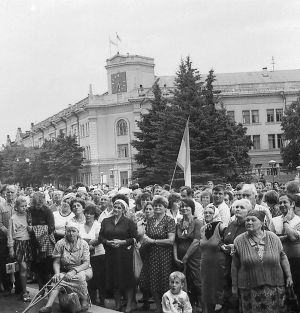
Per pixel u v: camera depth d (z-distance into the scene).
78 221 10.23
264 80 84.00
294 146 61.47
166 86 79.56
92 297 10.09
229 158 44.06
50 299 8.69
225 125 46.09
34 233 10.16
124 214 9.75
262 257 6.97
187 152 17.50
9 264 10.22
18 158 94.69
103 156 80.56
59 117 95.69
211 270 8.36
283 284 7.08
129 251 9.48
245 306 7.14
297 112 61.47
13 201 11.38
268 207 10.77
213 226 8.45
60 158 78.81
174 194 10.70
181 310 8.05
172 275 8.10
